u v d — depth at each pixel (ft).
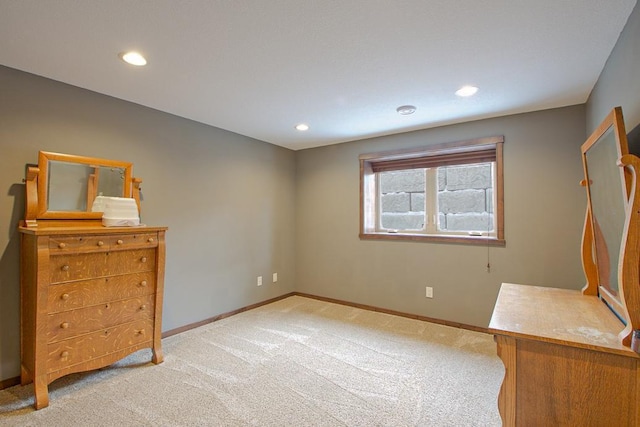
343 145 13.48
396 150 12.03
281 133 12.12
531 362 4.03
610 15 5.02
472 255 10.50
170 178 9.91
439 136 11.09
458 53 6.18
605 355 3.65
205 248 10.96
